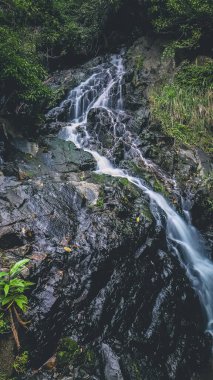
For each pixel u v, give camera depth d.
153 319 4.47
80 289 4.10
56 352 3.77
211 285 5.58
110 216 4.98
